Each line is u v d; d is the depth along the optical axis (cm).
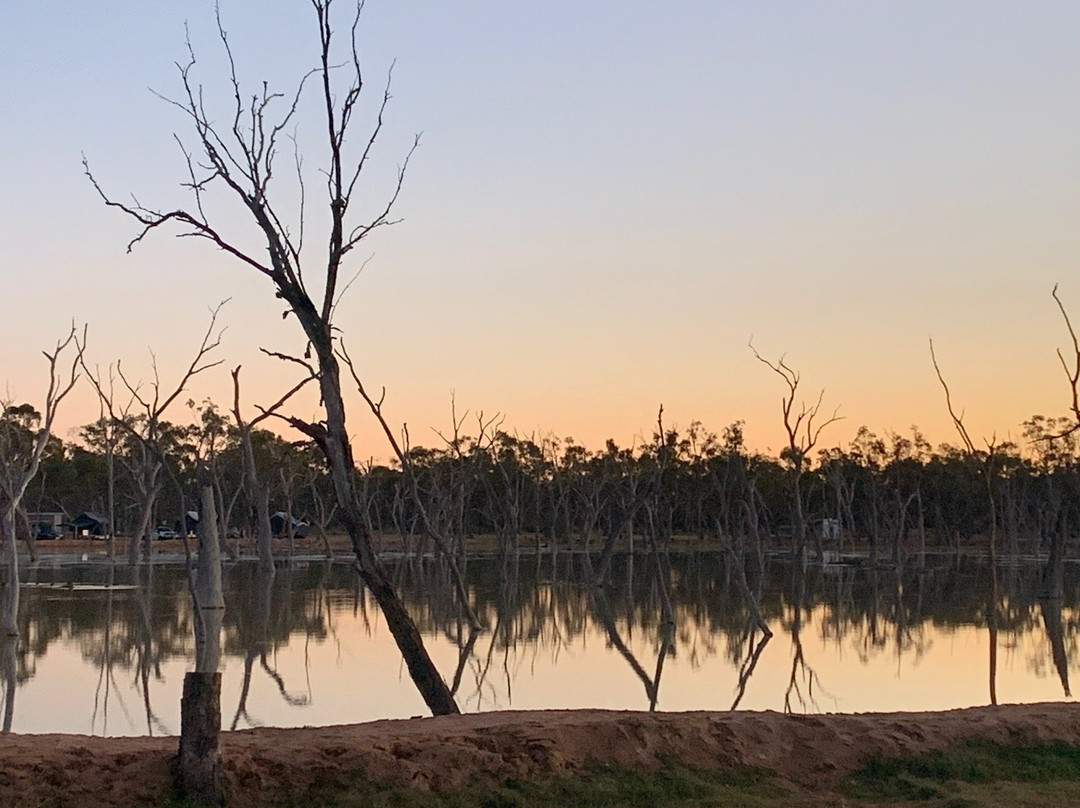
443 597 4797
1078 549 8606
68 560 7231
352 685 2423
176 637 3266
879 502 8956
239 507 10081
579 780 1231
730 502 7469
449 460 7612
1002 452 8281
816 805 1212
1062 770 1318
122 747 1234
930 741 1362
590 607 4397
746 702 2209
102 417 6800
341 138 1750
